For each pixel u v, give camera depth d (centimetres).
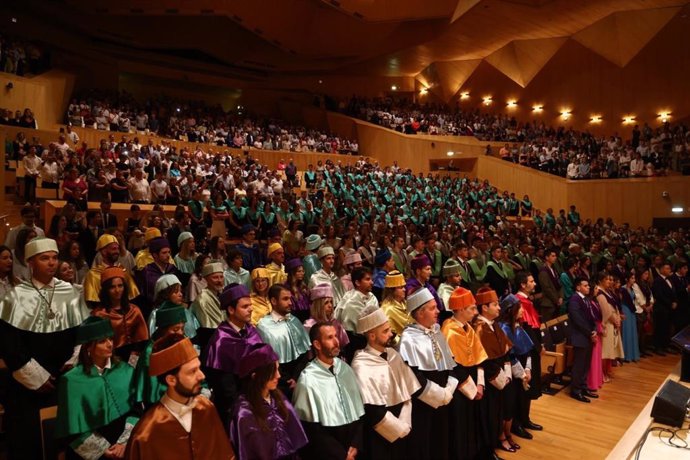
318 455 303
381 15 1922
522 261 1030
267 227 1148
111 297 387
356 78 2930
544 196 1964
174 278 439
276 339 400
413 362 379
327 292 417
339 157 2233
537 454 481
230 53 2514
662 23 2014
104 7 1870
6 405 343
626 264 1162
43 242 367
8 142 1200
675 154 1775
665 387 349
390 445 343
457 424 409
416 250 937
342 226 1155
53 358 355
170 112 2133
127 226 891
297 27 2136
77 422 279
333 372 323
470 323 466
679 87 2166
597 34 2170
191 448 241
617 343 773
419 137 2358
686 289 1006
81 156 1210
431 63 2773
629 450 313
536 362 555
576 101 2462
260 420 271
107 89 2236
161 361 240
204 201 1148
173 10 1895
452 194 1802
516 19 2067
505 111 2703
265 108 2806
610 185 1791
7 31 1891
